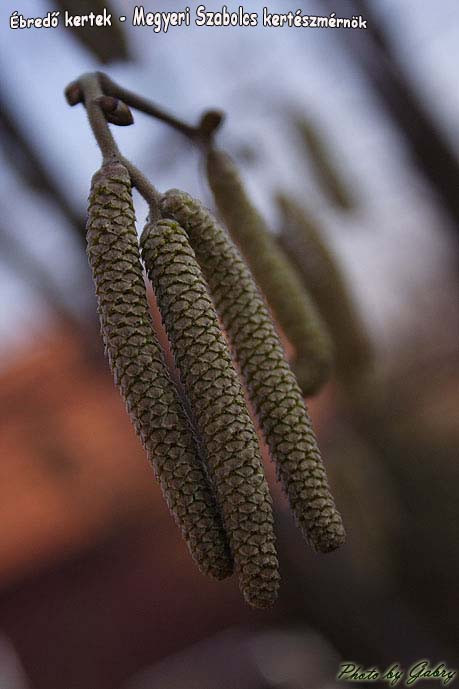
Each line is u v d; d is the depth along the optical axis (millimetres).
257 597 174
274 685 589
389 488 390
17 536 854
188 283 180
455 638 529
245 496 174
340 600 446
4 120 322
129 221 180
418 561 582
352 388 259
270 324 191
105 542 882
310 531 181
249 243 219
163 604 897
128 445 573
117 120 189
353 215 351
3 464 763
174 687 739
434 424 570
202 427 177
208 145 218
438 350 469
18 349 589
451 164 461
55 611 929
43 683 927
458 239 471
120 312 179
